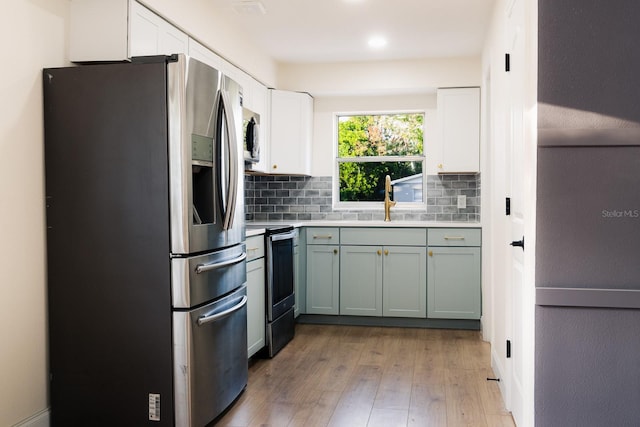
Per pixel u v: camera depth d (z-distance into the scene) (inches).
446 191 190.1
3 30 83.7
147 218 89.0
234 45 145.6
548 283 67.8
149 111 88.5
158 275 89.0
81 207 91.0
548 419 68.2
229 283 104.0
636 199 66.1
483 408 104.1
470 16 139.3
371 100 195.0
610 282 66.7
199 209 97.7
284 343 150.8
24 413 88.4
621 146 66.4
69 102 90.9
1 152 83.6
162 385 89.4
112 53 96.8
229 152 100.3
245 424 97.0
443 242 169.3
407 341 156.3
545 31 67.1
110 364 91.0
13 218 86.0
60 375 92.9
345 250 175.2
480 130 175.8
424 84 179.8
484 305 159.6
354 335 163.6
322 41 161.0
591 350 67.2
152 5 102.5
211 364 95.9
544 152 67.5
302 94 185.0
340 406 105.4
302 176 198.5
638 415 66.5
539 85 67.4
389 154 199.0
